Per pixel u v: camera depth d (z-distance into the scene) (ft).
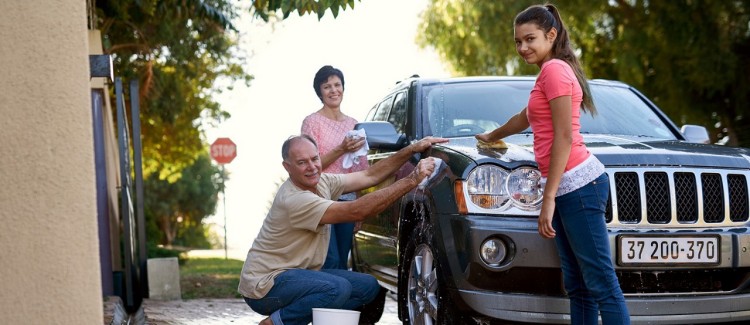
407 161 17.29
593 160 13.43
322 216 14.56
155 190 149.79
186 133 68.28
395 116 19.99
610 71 65.67
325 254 15.64
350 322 13.61
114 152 39.45
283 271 15.06
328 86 19.15
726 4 56.80
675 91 60.13
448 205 14.89
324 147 19.01
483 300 14.43
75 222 8.69
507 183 14.56
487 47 62.59
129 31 50.70
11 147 8.57
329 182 15.93
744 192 15.51
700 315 14.76
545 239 14.19
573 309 14.05
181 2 35.35
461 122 17.93
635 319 14.49
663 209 14.98
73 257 8.68
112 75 22.35
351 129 19.42
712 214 15.26
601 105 19.43
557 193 13.33
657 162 15.02
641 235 14.57
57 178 8.66
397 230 17.66
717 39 57.62
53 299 8.64
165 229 155.74
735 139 62.18
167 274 30.37
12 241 8.57
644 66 62.23
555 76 13.01
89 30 28.50
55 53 8.66
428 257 16.01
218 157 69.36
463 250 14.47
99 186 27.61
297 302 14.87
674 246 14.66
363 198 14.38
